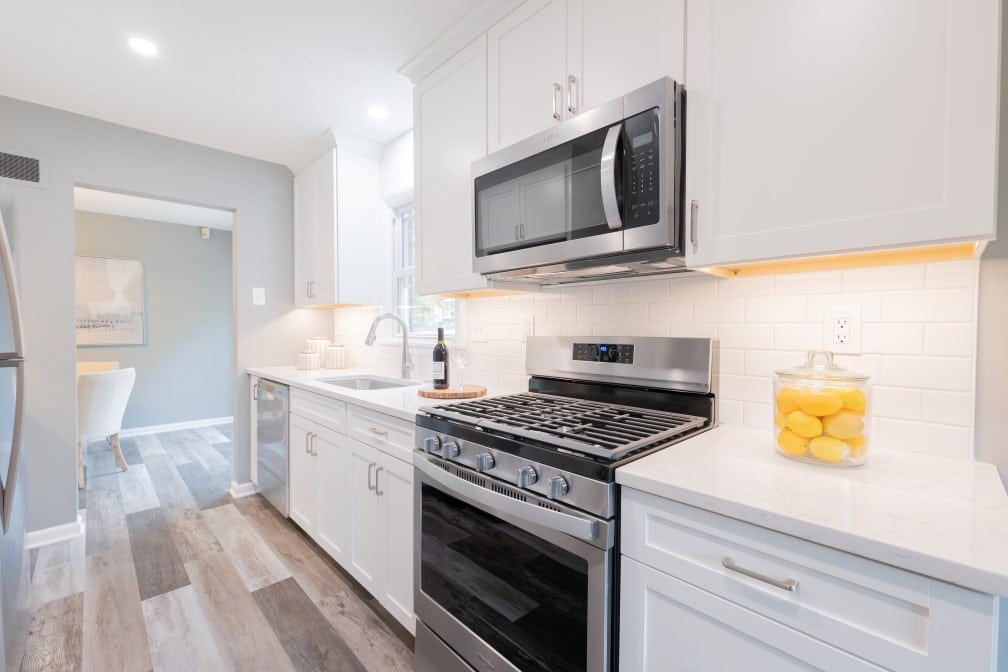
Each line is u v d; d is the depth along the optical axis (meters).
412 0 1.65
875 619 0.66
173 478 3.42
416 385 2.40
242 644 1.65
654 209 1.10
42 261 2.36
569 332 1.80
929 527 0.68
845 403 0.95
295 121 2.59
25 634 1.65
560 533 1.03
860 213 0.87
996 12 0.75
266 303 3.20
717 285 1.40
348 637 1.69
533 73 1.51
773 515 0.74
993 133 0.75
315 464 2.27
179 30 1.81
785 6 0.96
